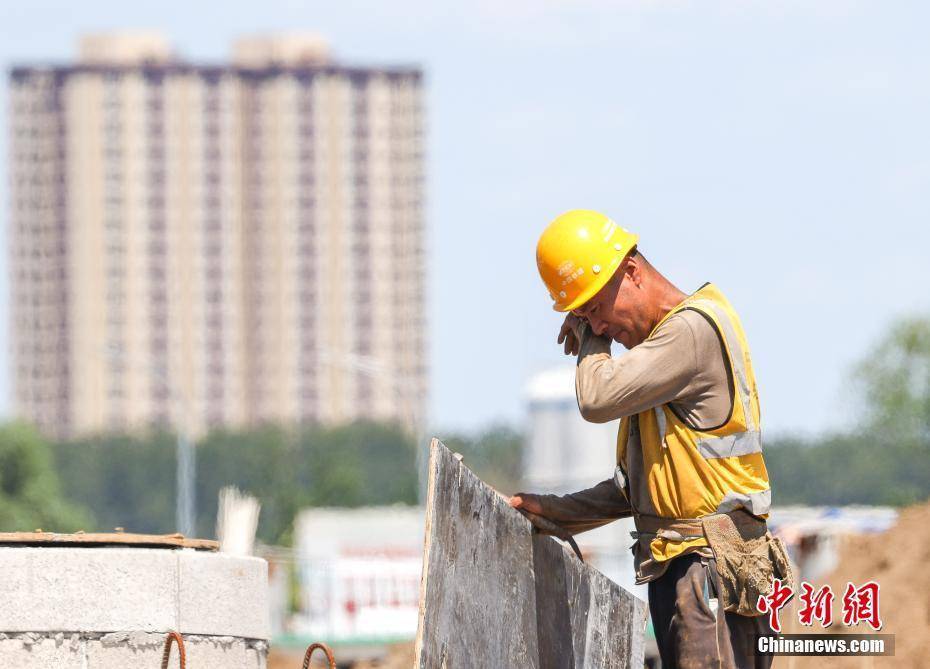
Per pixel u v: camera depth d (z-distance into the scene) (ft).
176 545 83.87
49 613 79.36
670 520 68.39
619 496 73.77
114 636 80.38
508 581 69.10
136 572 81.25
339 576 288.71
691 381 67.00
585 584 77.30
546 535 73.72
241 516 204.03
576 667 75.20
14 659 78.64
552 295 69.62
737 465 67.51
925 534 144.97
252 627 86.48
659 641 69.56
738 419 67.31
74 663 79.56
